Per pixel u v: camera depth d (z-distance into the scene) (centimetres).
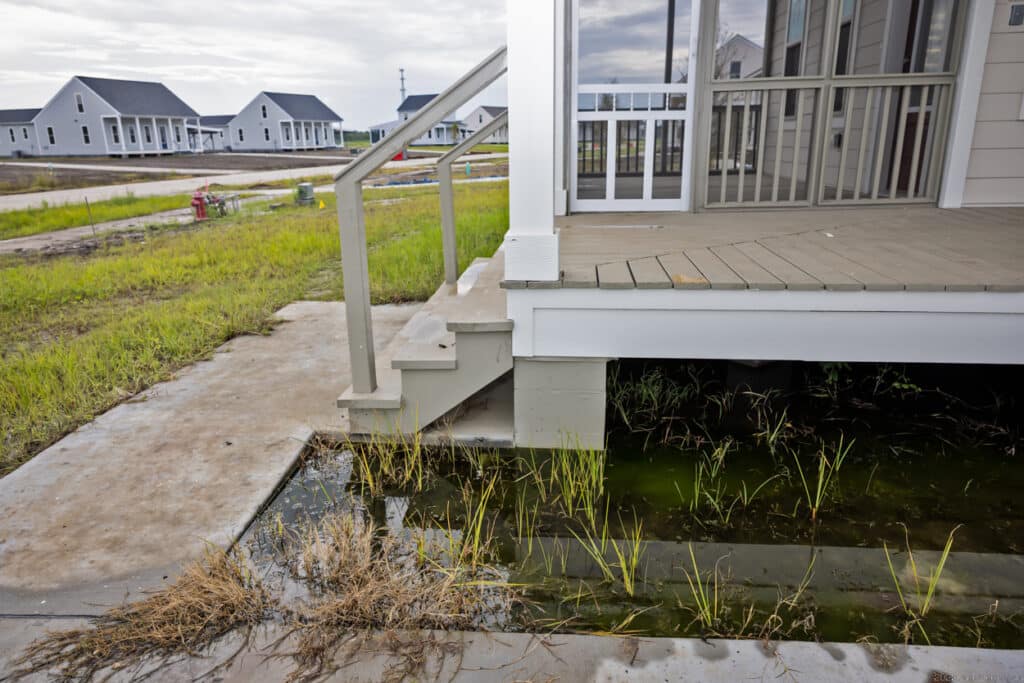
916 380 380
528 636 182
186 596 193
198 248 886
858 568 220
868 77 456
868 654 170
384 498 271
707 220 453
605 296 277
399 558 224
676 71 482
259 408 350
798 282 267
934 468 291
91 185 2277
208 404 355
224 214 1345
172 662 172
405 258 713
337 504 265
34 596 201
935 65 495
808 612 197
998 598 203
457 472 293
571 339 286
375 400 304
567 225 441
